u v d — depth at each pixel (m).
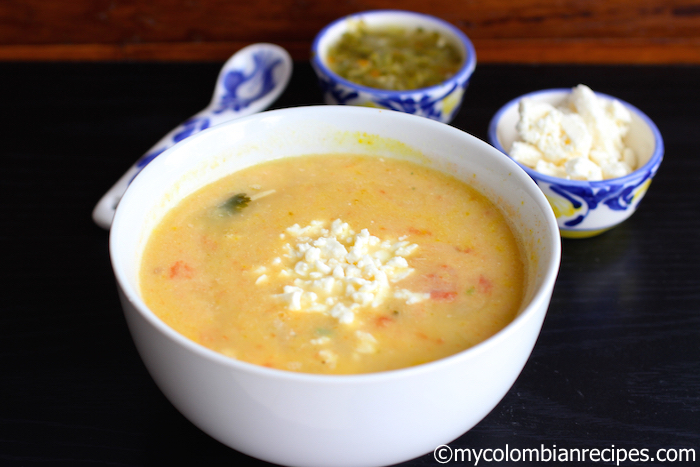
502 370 0.31
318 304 0.35
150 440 0.36
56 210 0.47
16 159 0.50
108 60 0.60
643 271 0.43
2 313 0.41
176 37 0.60
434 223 0.38
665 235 0.46
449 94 0.50
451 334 0.34
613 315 0.41
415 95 0.49
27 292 0.42
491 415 0.37
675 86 0.57
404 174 0.41
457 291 0.36
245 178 0.41
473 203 0.39
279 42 0.61
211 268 0.36
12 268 0.43
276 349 0.33
